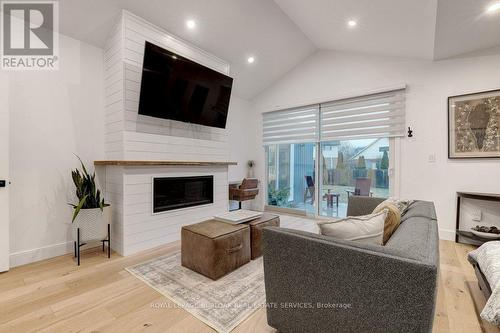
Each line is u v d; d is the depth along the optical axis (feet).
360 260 3.28
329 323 3.66
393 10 8.05
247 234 7.84
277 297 4.24
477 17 7.21
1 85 7.09
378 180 12.42
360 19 9.32
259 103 17.04
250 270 7.36
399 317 3.01
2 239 7.18
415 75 11.03
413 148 11.10
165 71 9.50
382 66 11.94
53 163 8.58
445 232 10.35
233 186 15.56
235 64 13.60
